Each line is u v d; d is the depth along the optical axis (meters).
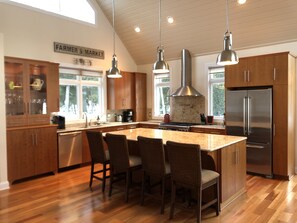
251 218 3.02
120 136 3.48
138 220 3.02
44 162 4.77
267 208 3.28
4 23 4.76
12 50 4.87
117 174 4.01
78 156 5.38
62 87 5.88
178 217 3.09
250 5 4.62
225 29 5.32
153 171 3.28
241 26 5.09
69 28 5.80
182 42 6.17
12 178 4.32
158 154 3.17
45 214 3.19
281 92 4.46
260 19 4.79
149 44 6.69
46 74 5.00
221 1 4.79
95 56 6.35
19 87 4.66
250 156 4.82
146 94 7.43
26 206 3.43
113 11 5.97
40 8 5.30
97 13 6.37
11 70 4.59
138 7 5.78
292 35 4.80
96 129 5.76
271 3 4.43
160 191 3.81
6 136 4.21
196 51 6.23
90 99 6.45
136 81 7.09
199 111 6.39
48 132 4.84
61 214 3.18
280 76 4.46
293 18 4.52
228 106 5.07
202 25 5.48
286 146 4.44
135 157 3.77
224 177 3.26
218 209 3.10
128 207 3.38
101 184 4.32
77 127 5.79
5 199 3.67
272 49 5.15
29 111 4.74
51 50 5.48
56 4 5.64
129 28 6.50
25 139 4.49
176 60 6.74
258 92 4.66
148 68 7.37
